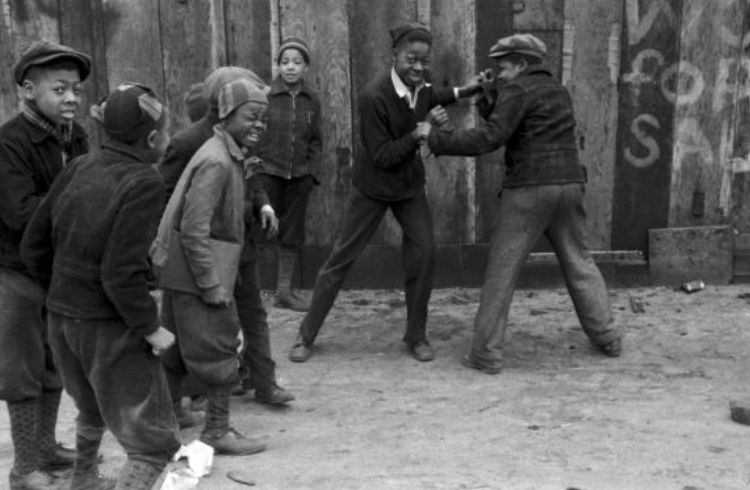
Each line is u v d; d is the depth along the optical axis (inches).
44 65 114.0
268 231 158.1
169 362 143.5
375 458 140.0
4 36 224.4
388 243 237.3
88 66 120.1
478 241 235.8
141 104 102.3
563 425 153.5
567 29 223.9
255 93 131.4
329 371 187.0
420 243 185.3
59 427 155.7
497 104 176.2
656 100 227.5
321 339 207.8
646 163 230.8
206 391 140.9
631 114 228.1
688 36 224.7
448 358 193.8
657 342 198.2
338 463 138.0
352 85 228.1
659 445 143.3
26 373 120.0
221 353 136.9
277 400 162.1
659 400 164.9
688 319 211.9
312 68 227.5
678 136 229.8
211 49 227.8
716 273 236.1
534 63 181.9
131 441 105.6
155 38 227.8
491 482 129.3
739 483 128.3
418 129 175.8
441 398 169.5
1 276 119.3
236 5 225.6
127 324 102.1
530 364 188.5
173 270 132.9
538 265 236.8
